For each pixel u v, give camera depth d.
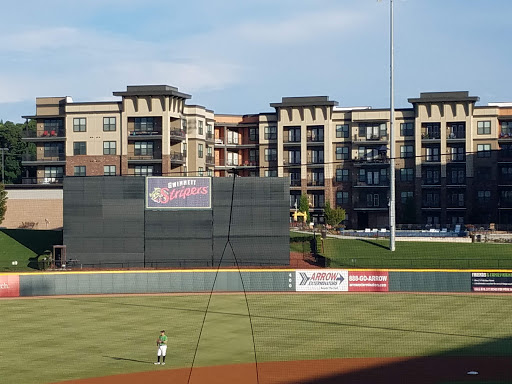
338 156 143.25
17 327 66.38
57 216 128.25
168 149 134.12
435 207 137.62
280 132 144.38
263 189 98.12
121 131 134.75
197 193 98.00
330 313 73.00
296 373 50.28
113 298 83.62
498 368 51.59
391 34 99.38
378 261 98.88
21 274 86.00
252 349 57.38
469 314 72.12
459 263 97.00
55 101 138.88
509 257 100.44
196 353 56.00
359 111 141.12
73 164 135.50
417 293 86.25
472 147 136.62
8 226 128.25
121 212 97.56
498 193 136.25
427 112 137.75
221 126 151.38
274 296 84.50
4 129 182.50
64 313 73.75
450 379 48.78
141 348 57.66
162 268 95.00
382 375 49.75
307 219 134.88
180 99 138.62
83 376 49.12
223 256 97.75
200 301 81.06
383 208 140.25
